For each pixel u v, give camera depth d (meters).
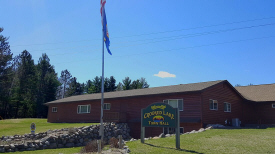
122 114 24.98
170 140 12.61
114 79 70.12
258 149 9.86
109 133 20.84
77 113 31.16
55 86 62.56
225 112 24.19
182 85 25.62
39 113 57.31
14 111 55.84
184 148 10.21
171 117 10.77
